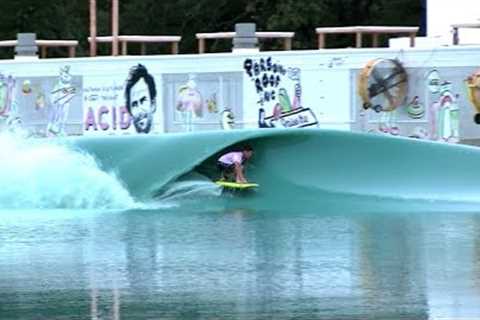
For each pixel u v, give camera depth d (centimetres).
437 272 3781
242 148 6338
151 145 6294
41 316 3127
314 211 5766
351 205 6019
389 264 3950
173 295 3406
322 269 3862
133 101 9481
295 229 5000
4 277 3741
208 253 4253
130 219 5444
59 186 6059
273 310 3178
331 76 8975
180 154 6288
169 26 18462
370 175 6278
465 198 6072
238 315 3119
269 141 6375
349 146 6319
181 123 9362
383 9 17188
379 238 4647
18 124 9800
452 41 10381
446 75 8756
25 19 17362
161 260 4081
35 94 9762
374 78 8788
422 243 4478
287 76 9075
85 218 5481
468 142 8762
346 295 3388
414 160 6244
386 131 8869
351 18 17225
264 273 3784
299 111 9056
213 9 17762
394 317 3078
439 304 3244
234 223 5262
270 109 9150
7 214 5669
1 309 3222
